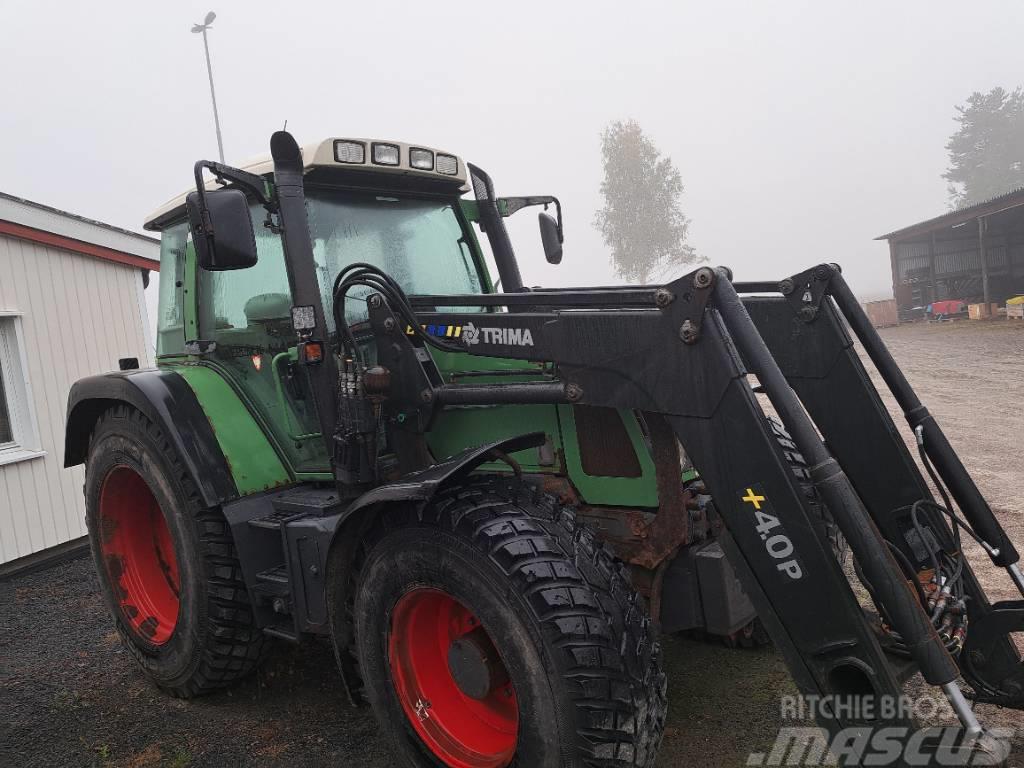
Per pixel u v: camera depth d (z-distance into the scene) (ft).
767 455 6.70
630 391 7.70
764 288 9.98
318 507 9.82
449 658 8.03
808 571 6.58
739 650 11.55
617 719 6.75
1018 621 7.96
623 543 8.79
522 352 8.60
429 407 9.47
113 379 11.58
